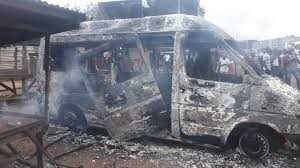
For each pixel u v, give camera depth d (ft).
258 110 20.03
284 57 43.11
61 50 27.07
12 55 51.16
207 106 21.33
